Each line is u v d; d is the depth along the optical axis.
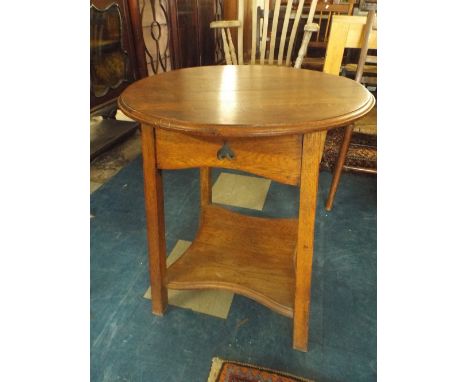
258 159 0.74
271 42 1.73
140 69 2.00
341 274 1.19
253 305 1.08
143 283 1.16
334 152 1.83
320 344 0.95
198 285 1.00
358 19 1.39
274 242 1.16
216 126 0.64
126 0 1.82
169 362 0.91
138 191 1.72
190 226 1.45
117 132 2.12
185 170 1.92
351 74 1.89
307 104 0.74
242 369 0.88
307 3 2.93
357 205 1.60
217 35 3.04
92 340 0.96
